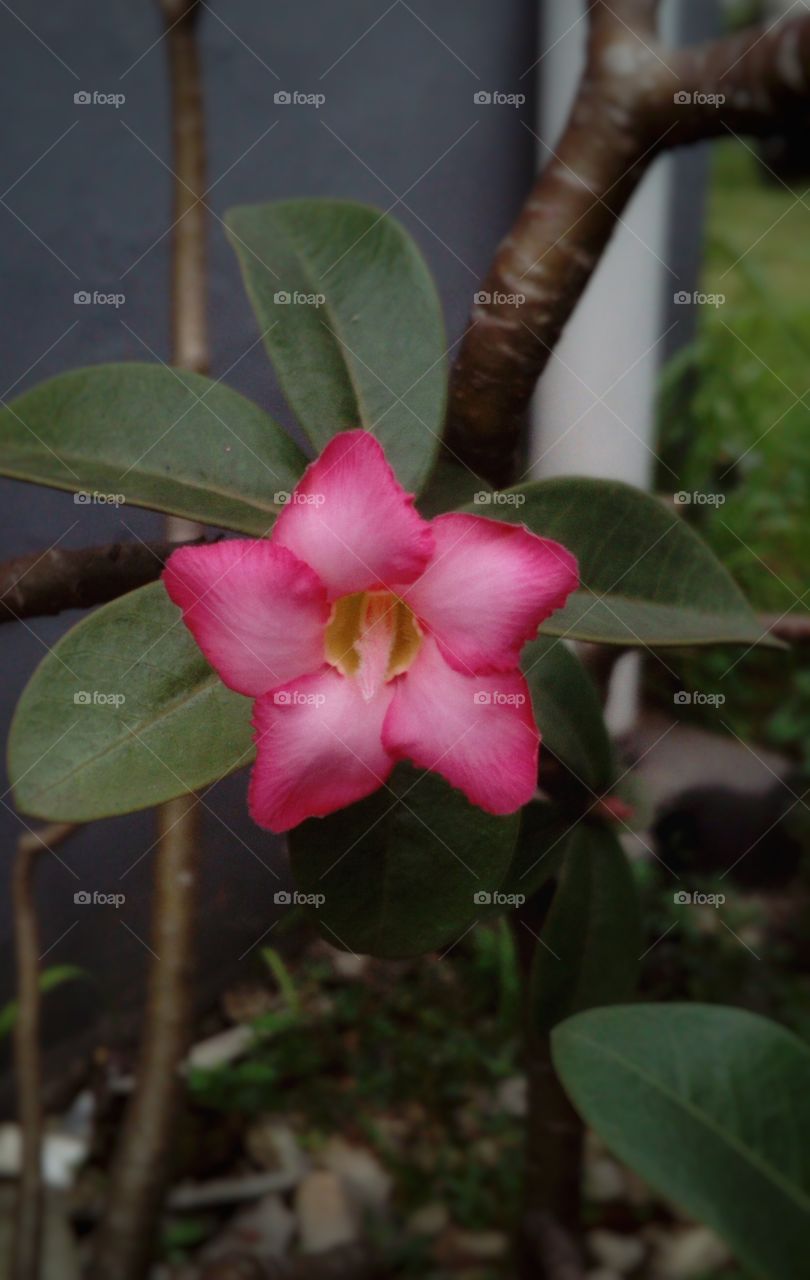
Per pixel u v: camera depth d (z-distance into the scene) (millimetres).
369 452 294
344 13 539
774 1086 321
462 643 296
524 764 296
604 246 354
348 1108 680
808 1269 302
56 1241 575
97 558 333
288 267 336
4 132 461
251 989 688
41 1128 463
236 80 517
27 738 302
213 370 353
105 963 500
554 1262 450
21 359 422
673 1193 306
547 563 295
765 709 818
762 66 342
